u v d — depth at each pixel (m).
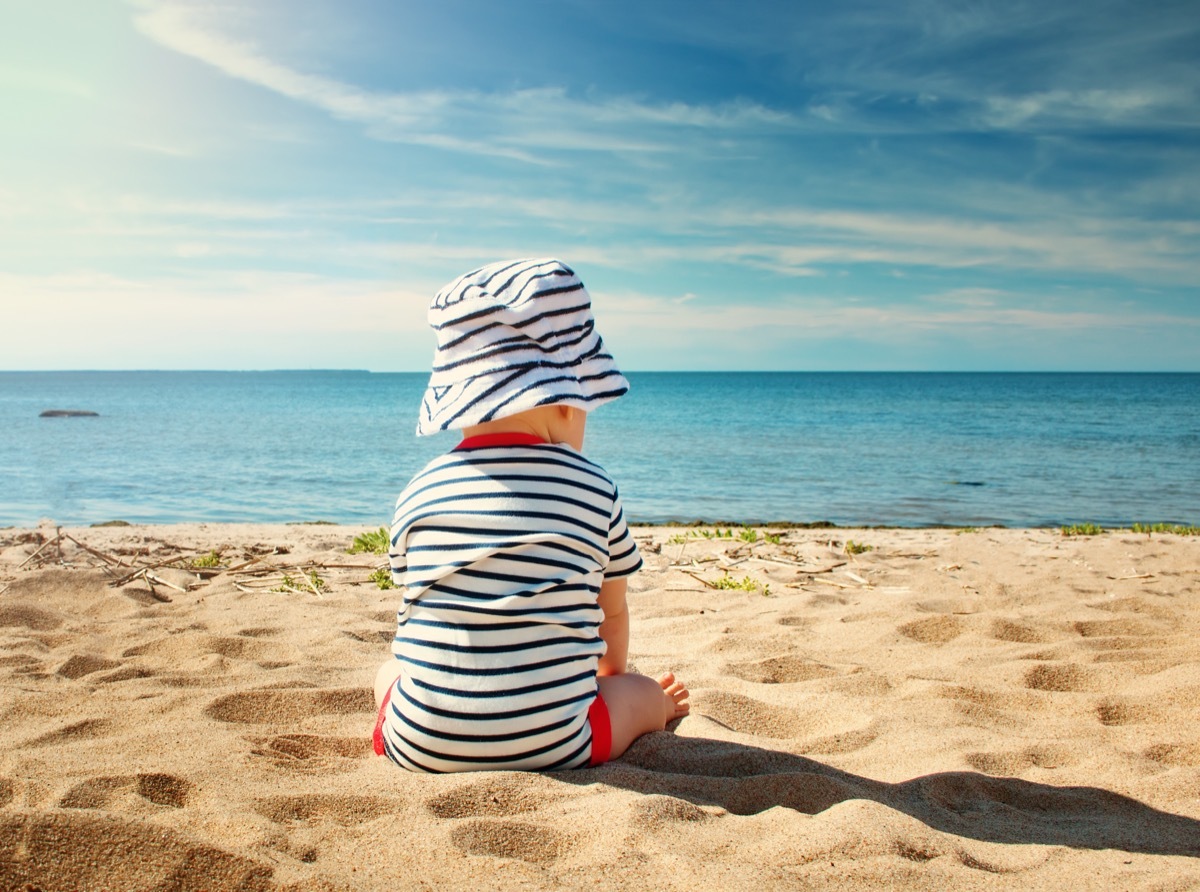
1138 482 16.25
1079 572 5.60
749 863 1.58
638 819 1.72
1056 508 12.92
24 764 2.03
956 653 3.45
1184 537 7.85
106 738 2.28
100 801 1.81
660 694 2.37
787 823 1.78
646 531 8.67
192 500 13.55
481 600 1.93
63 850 1.43
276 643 3.50
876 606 4.43
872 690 2.96
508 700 1.93
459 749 1.96
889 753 2.35
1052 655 3.40
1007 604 4.57
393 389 110.38
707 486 15.89
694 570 5.82
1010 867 1.64
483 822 1.70
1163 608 4.28
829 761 2.30
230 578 5.30
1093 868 1.64
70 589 4.55
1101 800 2.05
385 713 2.12
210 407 55.69
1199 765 2.32
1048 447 24.30
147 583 4.84
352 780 1.96
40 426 33.91
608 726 2.13
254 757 2.13
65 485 15.19
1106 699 2.78
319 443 25.30
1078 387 106.62
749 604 4.57
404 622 2.05
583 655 2.04
